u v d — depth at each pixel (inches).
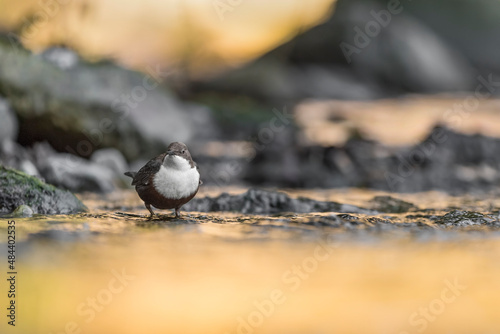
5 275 226.7
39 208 370.9
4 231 304.0
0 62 582.6
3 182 370.6
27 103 587.2
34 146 595.5
